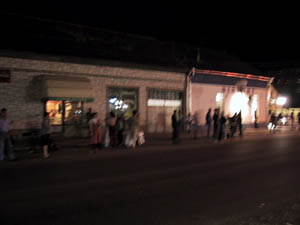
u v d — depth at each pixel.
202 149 14.20
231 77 24.31
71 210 5.57
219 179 8.12
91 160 10.99
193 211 5.59
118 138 14.89
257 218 5.31
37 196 6.45
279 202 6.21
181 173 8.84
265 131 24.83
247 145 15.82
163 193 6.75
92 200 6.20
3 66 14.22
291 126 30.75
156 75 20.03
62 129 16.14
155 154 12.56
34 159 11.06
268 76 27.75
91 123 12.91
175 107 21.39
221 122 17.38
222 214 5.46
